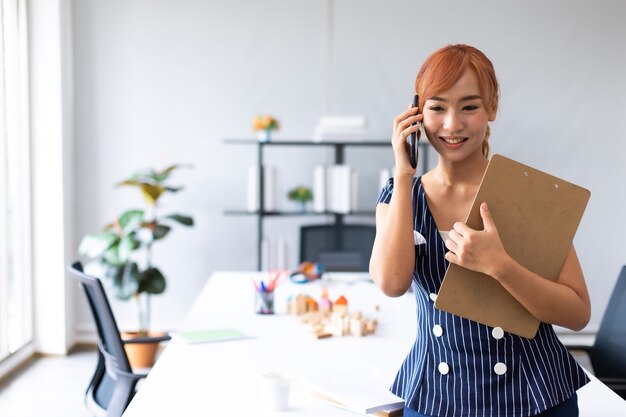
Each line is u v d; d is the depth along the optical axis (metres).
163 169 5.32
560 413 1.42
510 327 1.41
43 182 4.89
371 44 5.31
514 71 5.33
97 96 5.27
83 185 5.29
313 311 3.00
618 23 5.29
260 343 2.54
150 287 4.73
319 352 2.41
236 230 5.40
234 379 2.11
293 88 5.33
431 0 5.29
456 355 1.45
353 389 1.93
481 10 5.30
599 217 5.36
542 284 1.35
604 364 2.88
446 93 1.38
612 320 2.88
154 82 5.29
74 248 5.28
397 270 1.44
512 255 1.40
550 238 1.41
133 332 4.66
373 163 5.41
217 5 5.27
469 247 1.34
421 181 1.53
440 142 1.42
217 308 3.13
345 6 5.29
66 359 4.88
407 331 2.72
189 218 4.84
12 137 4.77
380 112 5.36
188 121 5.31
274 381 1.84
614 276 5.38
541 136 5.36
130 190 5.31
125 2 5.23
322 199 5.07
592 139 5.34
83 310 5.27
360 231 4.84
